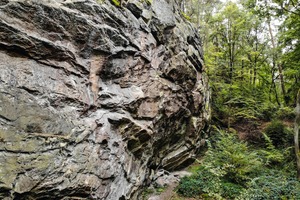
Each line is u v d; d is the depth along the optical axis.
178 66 8.83
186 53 9.88
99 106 5.03
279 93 18.05
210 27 17.94
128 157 6.16
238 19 16.22
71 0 4.49
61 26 4.27
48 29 4.09
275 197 7.13
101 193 4.57
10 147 3.12
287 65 13.80
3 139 3.07
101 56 5.09
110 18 5.32
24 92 3.51
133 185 6.43
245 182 8.60
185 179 8.89
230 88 15.55
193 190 7.98
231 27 16.66
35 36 3.84
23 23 3.75
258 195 7.25
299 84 14.35
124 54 5.88
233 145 9.83
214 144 12.42
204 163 9.87
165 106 8.05
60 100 4.07
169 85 8.37
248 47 16.70
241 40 17.45
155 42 7.61
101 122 4.89
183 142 10.56
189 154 10.88
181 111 9.58
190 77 10.05
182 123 10.16
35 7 3.86
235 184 8.55
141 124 6.54
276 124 12.97
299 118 9.36
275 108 15.11
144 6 7.30
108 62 5.29
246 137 13.52
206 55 15.98
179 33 9.33
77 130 4.19
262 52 16.75
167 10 8.83
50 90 3.92
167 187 8.47
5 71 3.38
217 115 15.18
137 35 6.52
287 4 10.27
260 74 17.42
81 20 4.54
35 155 3.38
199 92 11.08
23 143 3.28
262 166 10.16
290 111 14.12
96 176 4.45
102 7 5.10
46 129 3.65
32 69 3.76
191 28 11.12
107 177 4.79
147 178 7.97
